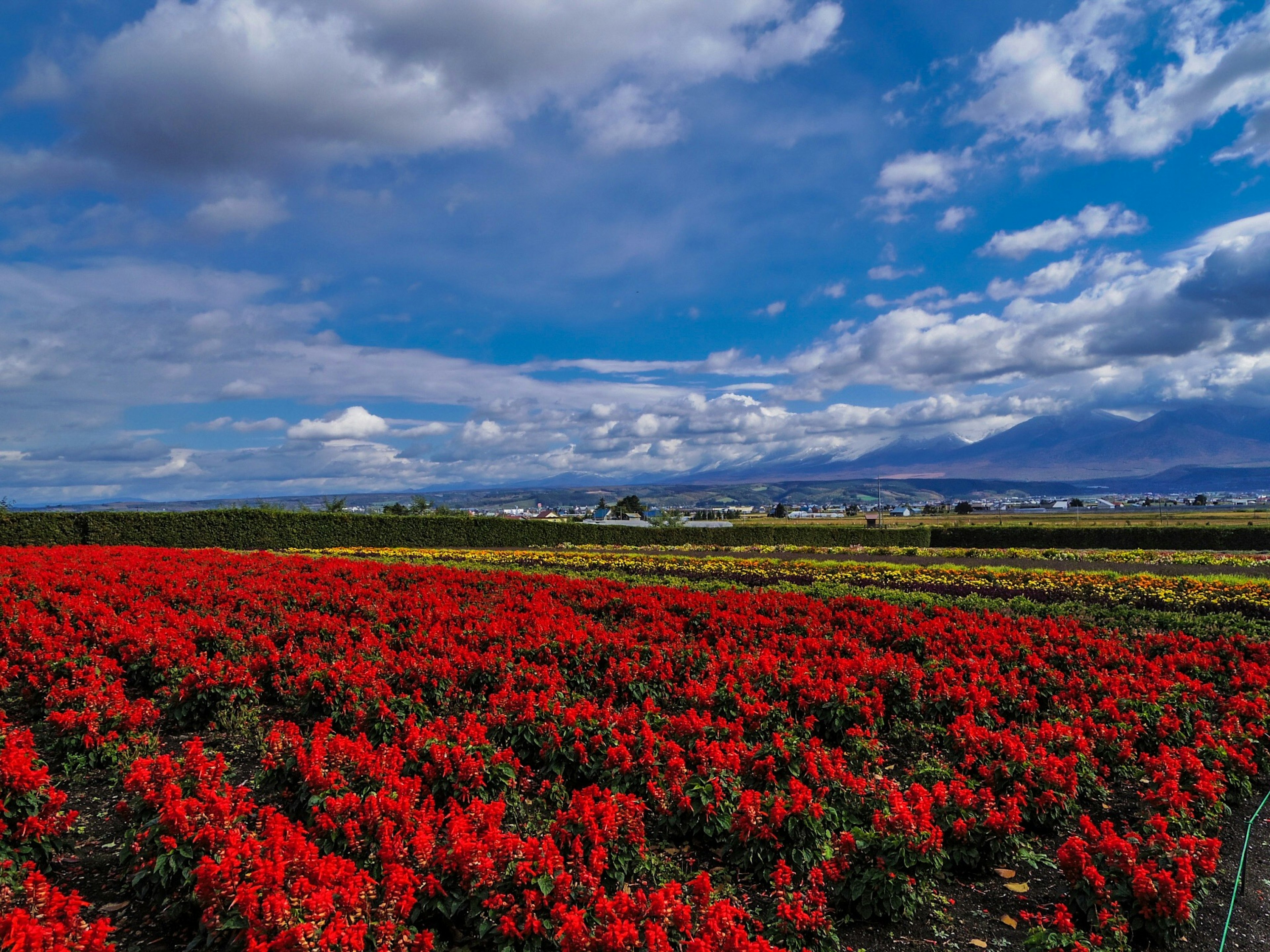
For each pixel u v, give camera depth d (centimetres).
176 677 1015
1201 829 710
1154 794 729
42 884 517
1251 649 1221
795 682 969
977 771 785
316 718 991
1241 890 633
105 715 863
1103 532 5009
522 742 830
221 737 966
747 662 1045
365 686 967
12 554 2247
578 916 485
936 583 2286
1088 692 1019
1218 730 913
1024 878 662
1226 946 561
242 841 563
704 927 488
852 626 1394
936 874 617
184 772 664
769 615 1516
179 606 1492
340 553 3675
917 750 928
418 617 1372
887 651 1177
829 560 3503
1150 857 619
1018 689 1016
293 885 494
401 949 493
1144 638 1334
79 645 1091
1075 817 745
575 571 2670
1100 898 573
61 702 898
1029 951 551
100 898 607
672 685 1061
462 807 705
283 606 1487
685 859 673
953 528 5462
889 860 586
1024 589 2114
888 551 4341
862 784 679
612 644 1148
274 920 468
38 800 641
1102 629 1416
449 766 714
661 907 502
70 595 1538
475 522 5100
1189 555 3575
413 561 3059
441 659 1027
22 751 651
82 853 679
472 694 997
